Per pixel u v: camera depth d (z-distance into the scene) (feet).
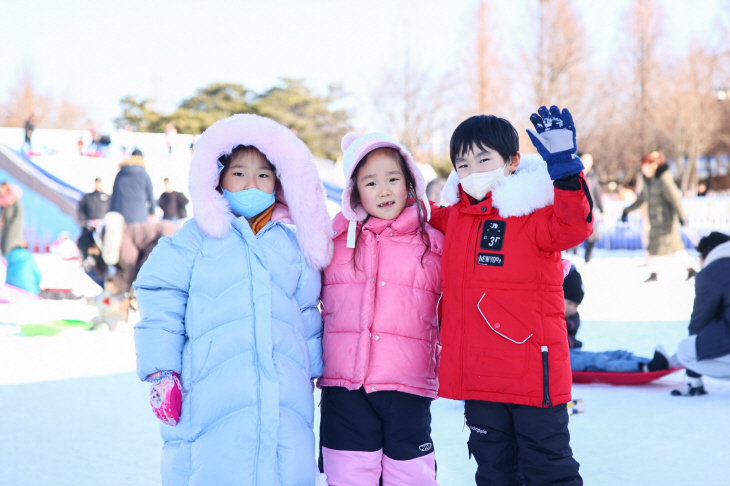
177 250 7.77
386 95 114.62
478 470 8.57
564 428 8.14
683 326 24.40
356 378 8.38
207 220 7.75
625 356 17.26
